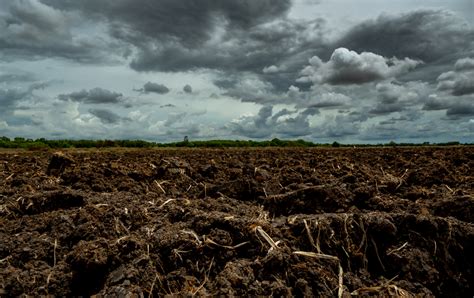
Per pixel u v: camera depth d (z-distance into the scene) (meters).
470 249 4.36
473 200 5.44
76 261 3.76
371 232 4.27
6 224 5.20
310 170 8.34
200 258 3.83
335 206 5.74
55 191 6.00
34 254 4.11
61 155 9.42
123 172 7.89
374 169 9.41
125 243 3.89
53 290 3.59
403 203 5.79
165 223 4.56
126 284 3.39
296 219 4.40
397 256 4.06
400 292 3.67
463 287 4.09
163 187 7.35
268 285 3.44
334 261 3.88
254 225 4.08
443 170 8.10
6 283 3.53
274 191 6.73
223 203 5.77
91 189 7.24
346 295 3.55
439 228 4.37
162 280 3.60
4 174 9.22
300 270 3.66
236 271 3.50
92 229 4.40
